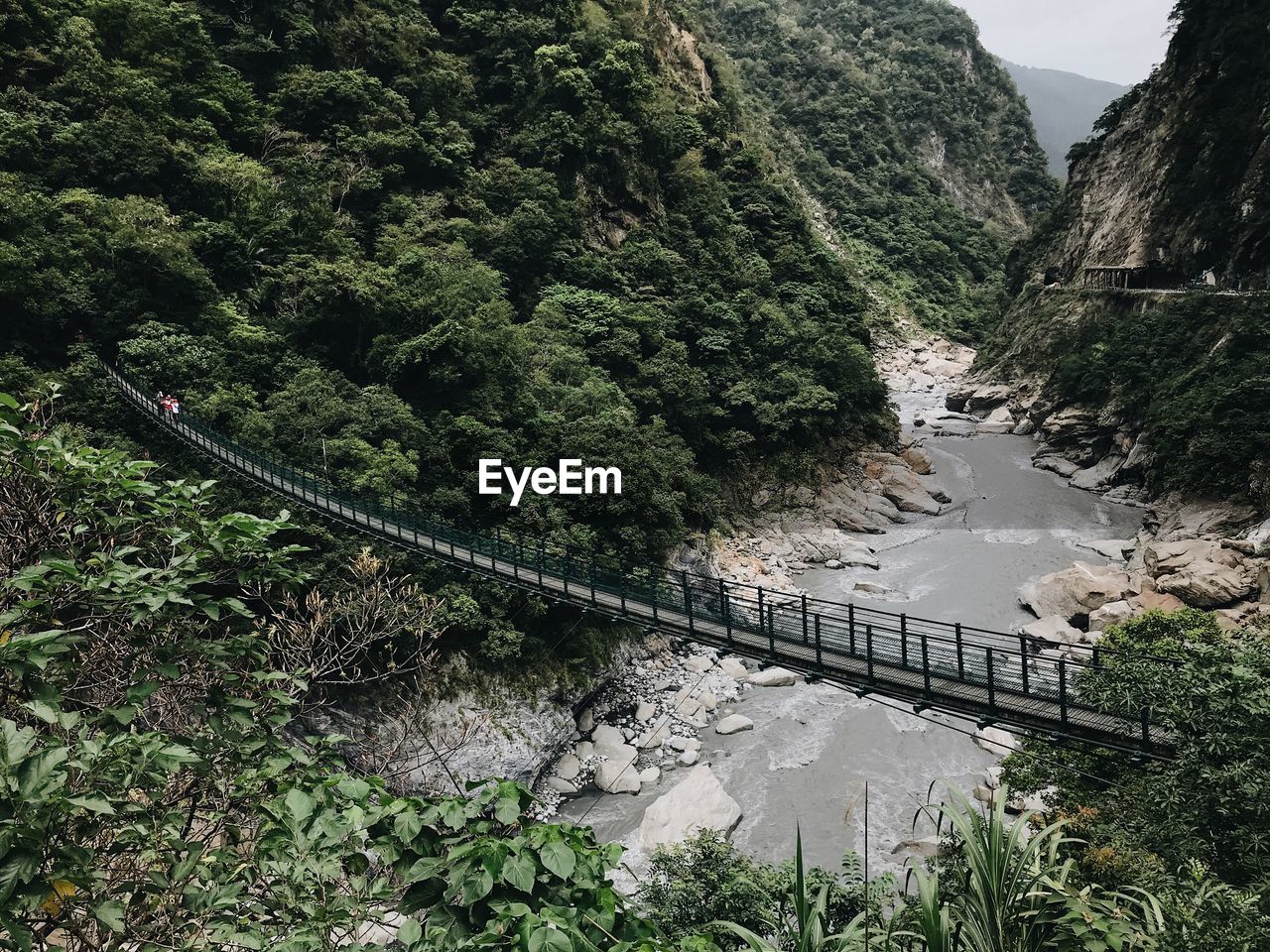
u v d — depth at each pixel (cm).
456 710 2573
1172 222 6294
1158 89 7131
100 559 450
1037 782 1616
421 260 3947
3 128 3400
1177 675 1105
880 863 2009
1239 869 886
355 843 404
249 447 2900
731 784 2464
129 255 3278
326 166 4538
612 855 386
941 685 1479
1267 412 3866
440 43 5791
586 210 5369
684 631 1838
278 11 5000
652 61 6812
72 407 2761
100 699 595
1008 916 386
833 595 3734
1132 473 5053
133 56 4266
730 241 5931
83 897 389
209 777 488
